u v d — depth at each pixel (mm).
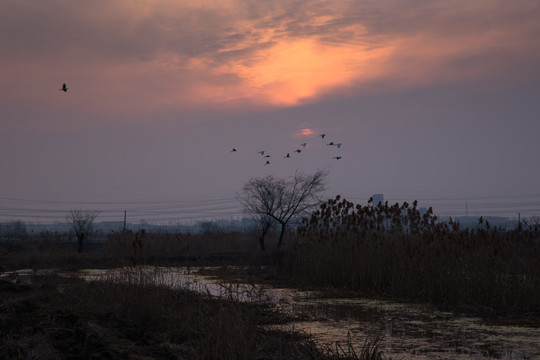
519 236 19953
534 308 15953
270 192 50125
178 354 9172
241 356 8859
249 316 11234
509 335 12547
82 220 49562
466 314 15367
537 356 10594
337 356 9602
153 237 41406
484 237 19828
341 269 21641
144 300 12625
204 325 10883
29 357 7648
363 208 23094
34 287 15148
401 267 19969
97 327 9938
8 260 35656
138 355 9016
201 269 28031
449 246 19938
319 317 14594
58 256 36312
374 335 12219
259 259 32875
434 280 18297
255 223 52125
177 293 14609
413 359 10227
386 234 22734
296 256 25500
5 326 9367
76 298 13000
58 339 8930
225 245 46000
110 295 13508
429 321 14281
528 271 17312
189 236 45406
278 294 19172
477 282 17188
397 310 15977
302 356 9078
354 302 17531
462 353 10773
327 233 23969
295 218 51219
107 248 39656
